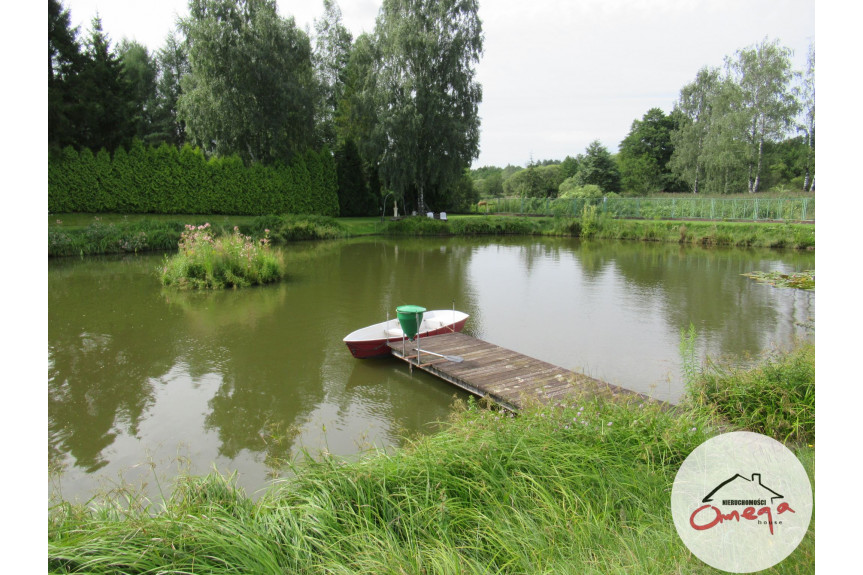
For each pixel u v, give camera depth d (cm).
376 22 2878
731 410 460
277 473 402
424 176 3033
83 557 223
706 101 4106
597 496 299
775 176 3681
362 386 643
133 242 1802
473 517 281
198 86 2650
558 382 584
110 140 2377
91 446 494
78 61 2300
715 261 1797
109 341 819
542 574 227
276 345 804
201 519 265
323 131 3578
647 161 4988
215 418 555
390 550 247
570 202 3350
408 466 324
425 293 1219
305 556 253
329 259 1817
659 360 737
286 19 2761
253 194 2653
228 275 1256
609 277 1459
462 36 2822
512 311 1046
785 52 3409
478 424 400
